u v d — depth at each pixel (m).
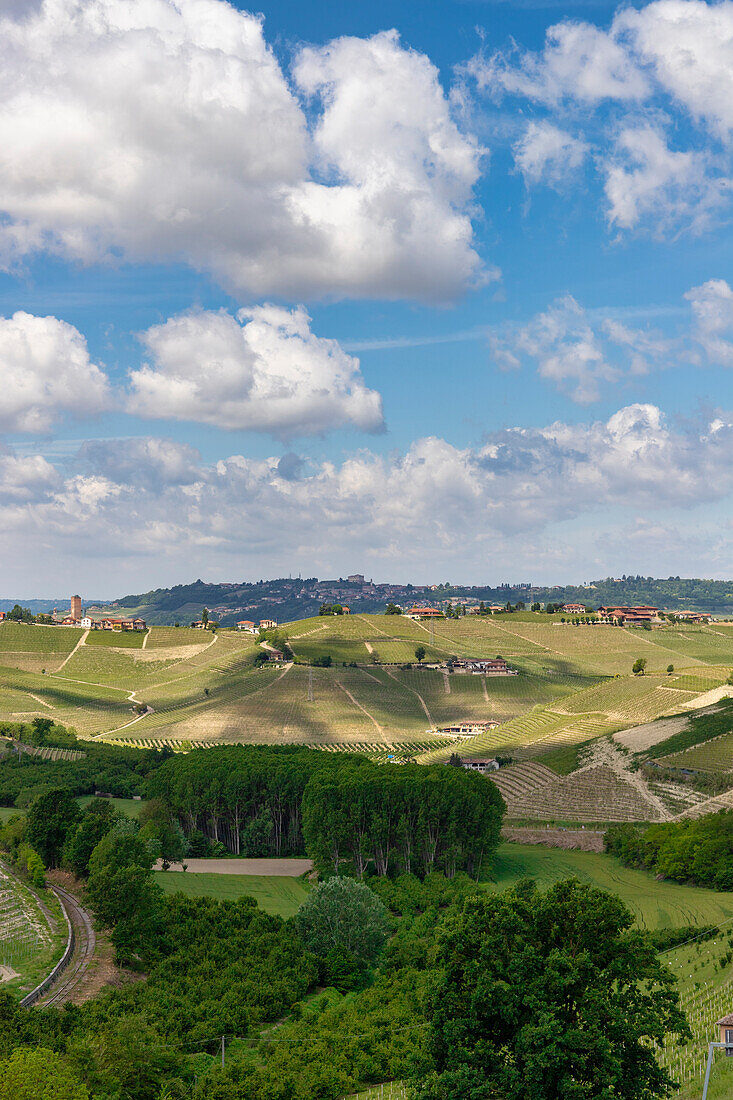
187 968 113.81
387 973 116.69
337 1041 90.19
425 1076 62.47
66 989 104.62
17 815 190.12
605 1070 56.06
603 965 63.19
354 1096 79.06
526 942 63.84
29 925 126.50
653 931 125.44
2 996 91.50
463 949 64.12
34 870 150.62
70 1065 76.00
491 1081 58.53
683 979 100.25
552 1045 56.19
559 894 65.25
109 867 123.06
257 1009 101.94
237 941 121.94
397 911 150.50
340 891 127.75
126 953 114.94
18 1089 63.06
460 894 150.50
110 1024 88.06
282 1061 84.56
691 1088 66.50
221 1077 80.00
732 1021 73.25
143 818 197.12
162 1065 84.94
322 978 117.38
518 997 59.31
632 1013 60.09
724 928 120.50
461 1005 63.00
